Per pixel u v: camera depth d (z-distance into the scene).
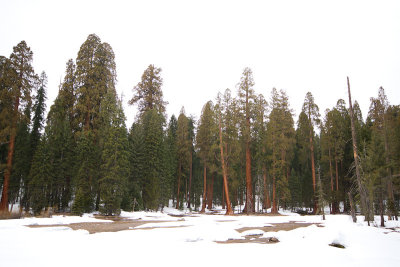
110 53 35.84
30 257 6.71
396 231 15.70
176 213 36.69
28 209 27.11
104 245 8.98
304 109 38.88
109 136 28.59
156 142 35.22
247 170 34.31
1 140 25.09
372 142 25.61
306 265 6.55
